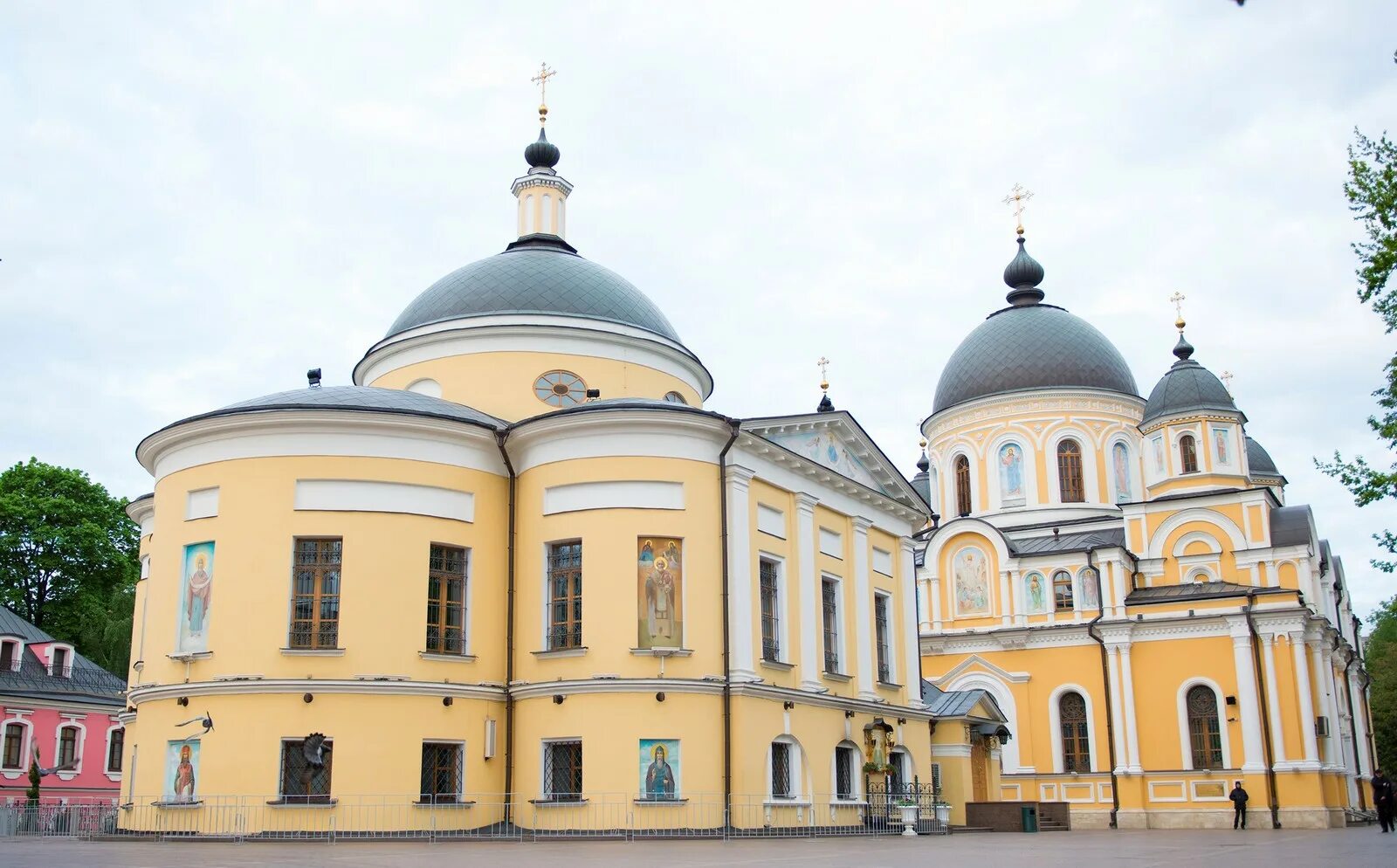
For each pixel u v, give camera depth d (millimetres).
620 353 37406
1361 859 23875
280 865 18531
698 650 30047
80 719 53031
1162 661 53219
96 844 26219
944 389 66375
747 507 31969
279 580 29000
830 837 31219
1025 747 55375
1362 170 25453
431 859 20391
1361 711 65562
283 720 28141
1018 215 69750
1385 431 26016
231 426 29812
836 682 35688
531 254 39375
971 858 23000
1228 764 50688
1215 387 57938
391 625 29266
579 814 28641
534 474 31562
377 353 38000
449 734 29484
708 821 28953
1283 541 54281
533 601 30891
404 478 30219
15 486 59094
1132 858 23750
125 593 59625
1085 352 63656
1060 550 56938
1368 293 25234
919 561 60281
